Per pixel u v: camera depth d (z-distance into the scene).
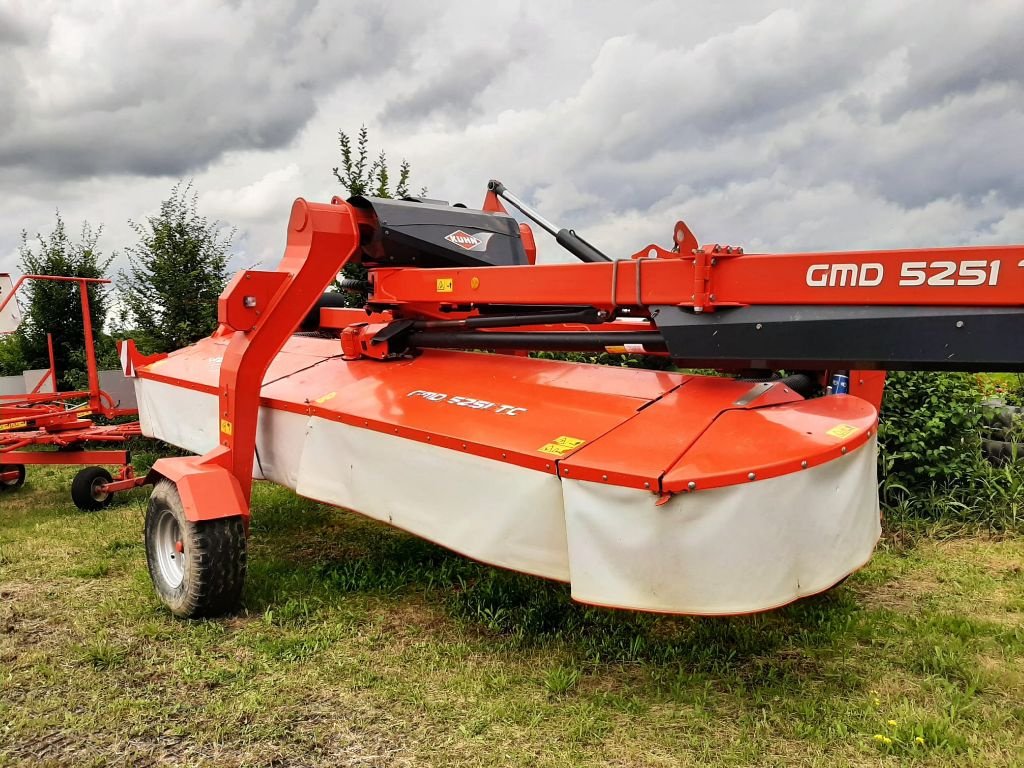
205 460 4.37
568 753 2.93
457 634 3.97
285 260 4.65
